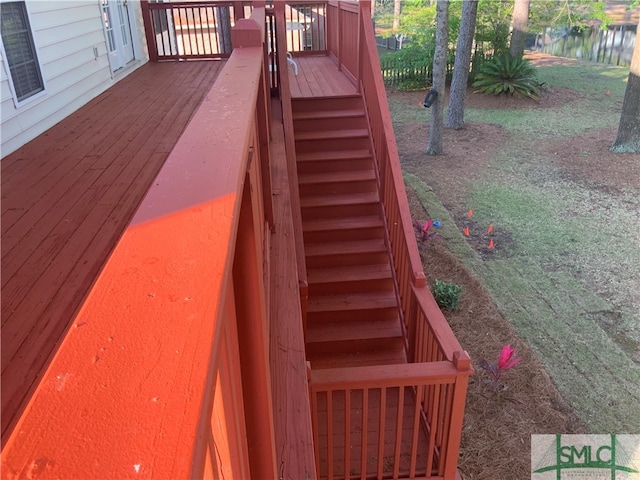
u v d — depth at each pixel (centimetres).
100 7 634
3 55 416
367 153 583
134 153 415
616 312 596
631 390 480
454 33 1688
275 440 180
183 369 46
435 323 368
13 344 212
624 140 1112
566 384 490
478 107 1534
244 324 132
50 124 498
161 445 40
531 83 1588
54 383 45
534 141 1233
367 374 310
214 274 59
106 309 53
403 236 457
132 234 68
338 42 764
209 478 70
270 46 642
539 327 574
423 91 1748
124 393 44
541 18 1852
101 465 38
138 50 806
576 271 684
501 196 934
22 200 338
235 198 77
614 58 2147
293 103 608
